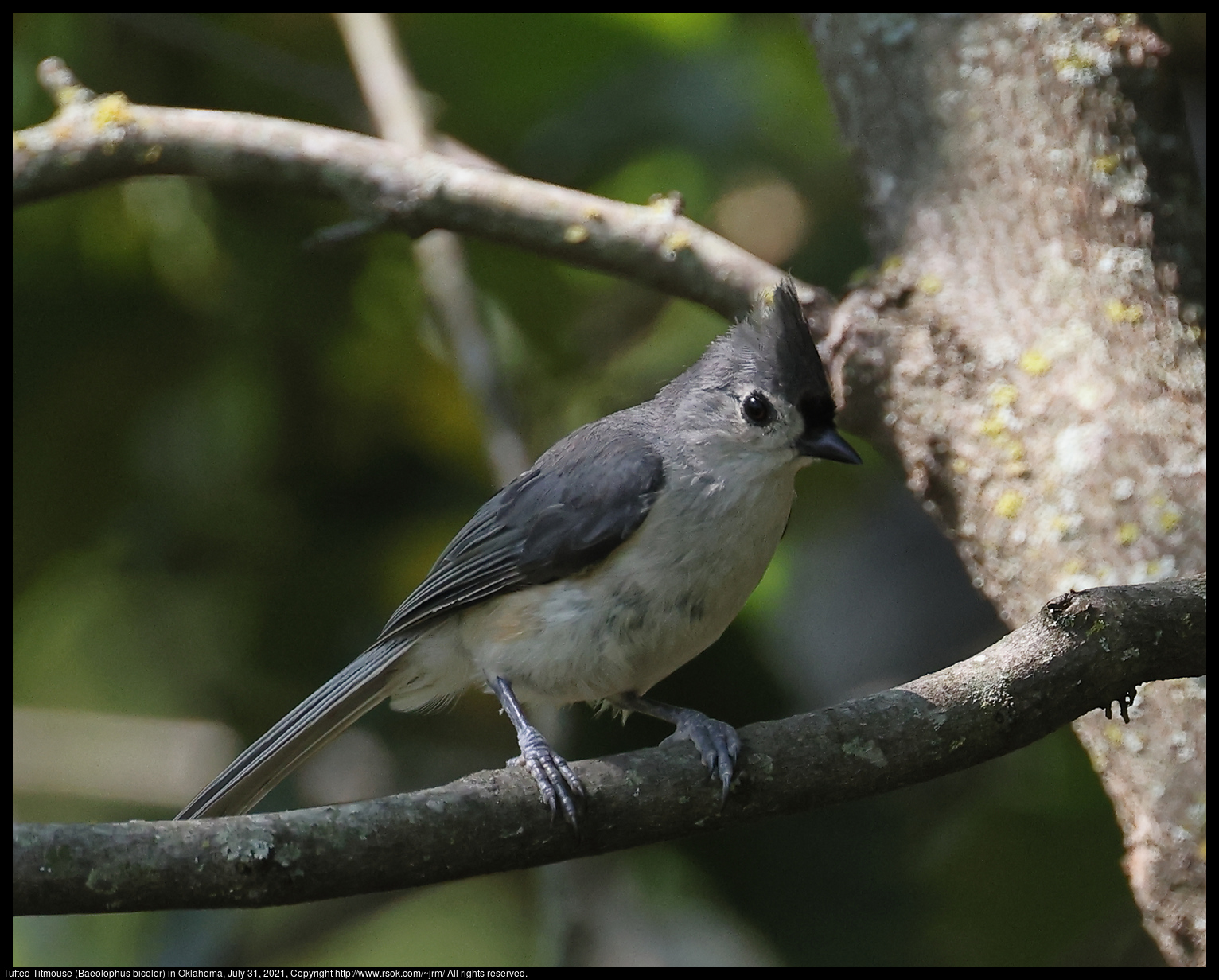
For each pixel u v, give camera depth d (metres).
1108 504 6.85
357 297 11.12
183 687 11.24
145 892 4.95
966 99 7.96
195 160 8.07
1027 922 9.41
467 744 10.62
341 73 11.02
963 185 7.87
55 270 10.64
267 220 10.91
